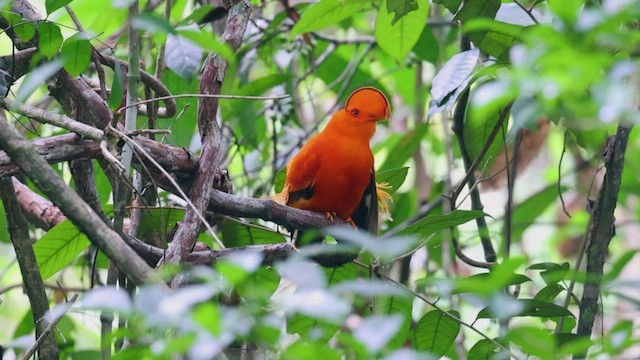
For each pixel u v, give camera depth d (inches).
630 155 533.3
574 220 576.4
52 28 252.5
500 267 181.6
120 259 194.2
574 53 167.3
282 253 281.3
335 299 152.0
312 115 633.6
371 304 310.7
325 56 499.8
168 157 270.7
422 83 512.1
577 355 259.4
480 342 278.5
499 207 621.6
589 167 513.3
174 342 151.1
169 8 319.0
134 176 326.6
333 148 341.7
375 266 289.1
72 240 305.0
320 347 163.2
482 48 342.3
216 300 240.5
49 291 446.9
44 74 208.4
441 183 495.2
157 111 319.9
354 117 347.9
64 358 370.0
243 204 289.1
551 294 308.2
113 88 242.7
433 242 411.5
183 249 267.3
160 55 349.4
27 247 280.4
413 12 358.9
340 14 381.1
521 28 290.4
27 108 254.2
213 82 289.1
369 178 349.1
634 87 249.3
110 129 242.1
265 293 166.2
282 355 172.2
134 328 181.2
